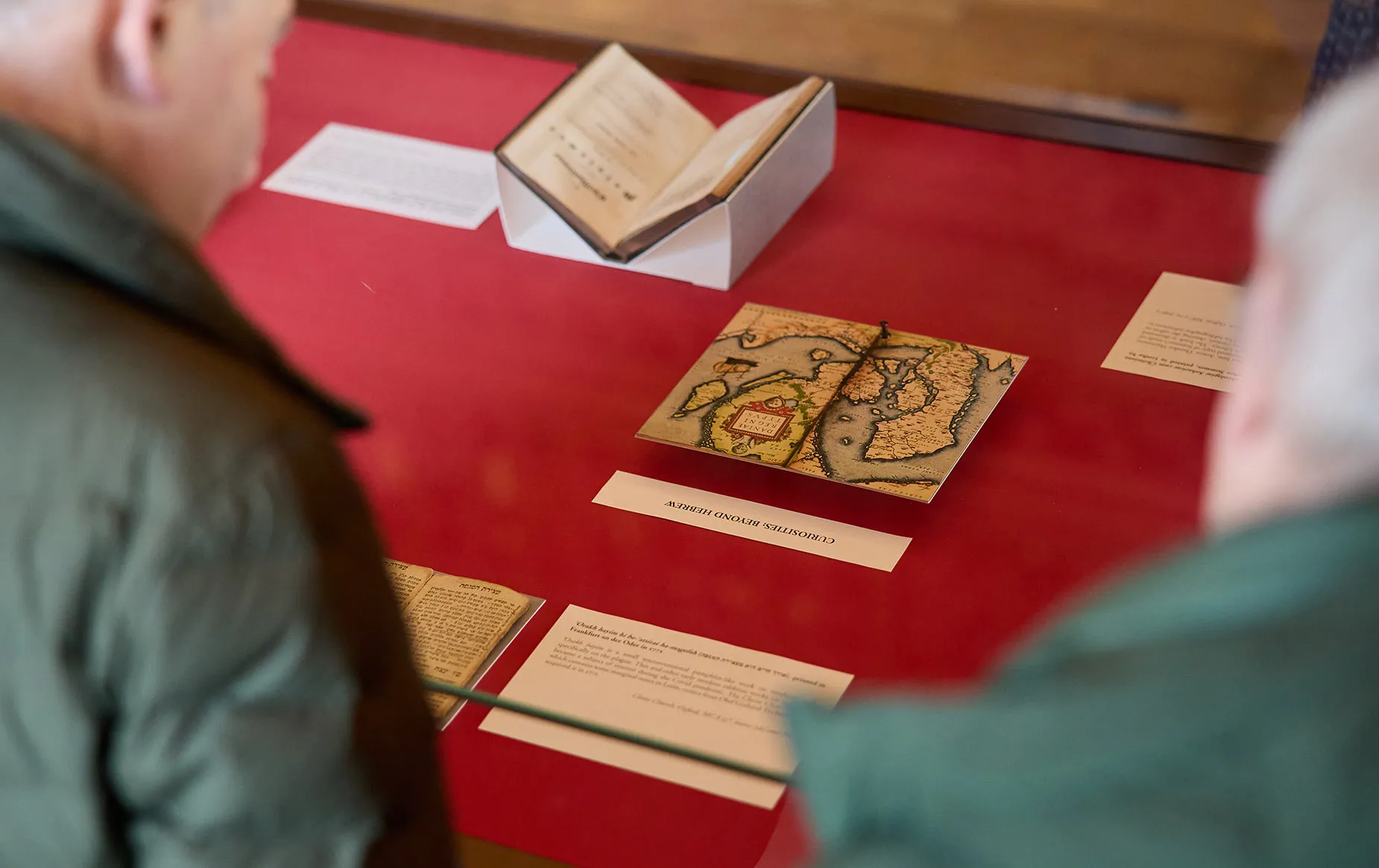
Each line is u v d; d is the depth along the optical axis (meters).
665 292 1.74
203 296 0.70
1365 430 0.47
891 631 1.29
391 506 1.46
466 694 1.25
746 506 1.42
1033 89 2.05
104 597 0.66
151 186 0.73
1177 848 0.44
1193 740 0.45
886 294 1.71
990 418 1.51
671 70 2.13
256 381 0.71
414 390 1.61
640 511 1.43
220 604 0.67
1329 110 0.49
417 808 0.81
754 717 1.21
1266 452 0.50
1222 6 2.27
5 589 0.66
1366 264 0.46
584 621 1.32
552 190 1.76
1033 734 0.47
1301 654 0.45
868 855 0.49
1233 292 1.68
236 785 0.70
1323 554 0.46
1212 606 0.48
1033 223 1.81
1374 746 0.43
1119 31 2.20
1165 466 1.44
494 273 1.78
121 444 0.66
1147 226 1.80
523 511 1.44
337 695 0.72
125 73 0.68
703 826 1.14
